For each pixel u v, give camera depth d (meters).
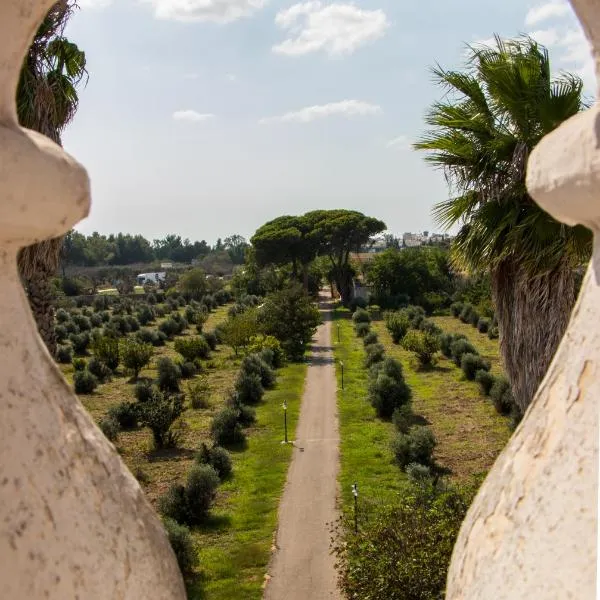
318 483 17.61
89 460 1.52
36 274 9.05
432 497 10.52
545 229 7.61
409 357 36.09
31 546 1.30
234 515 15.70
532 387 8.24
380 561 8.90
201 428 23.23
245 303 62.84
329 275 67.69
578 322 1.41
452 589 1.60
